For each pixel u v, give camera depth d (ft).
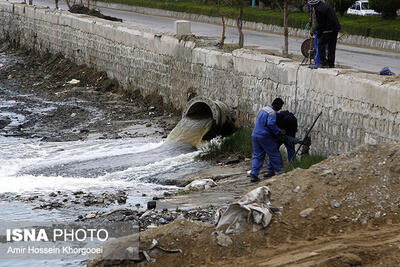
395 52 119.14
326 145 56.08
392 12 148.56
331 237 32.63
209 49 81.41
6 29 162.30
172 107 90.22
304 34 147.33
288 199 35.58
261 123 53.72
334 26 58.39
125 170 63.21
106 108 97.19
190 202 47.32
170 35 91.04
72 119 92.32
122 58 105.19
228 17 180.65
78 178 61.00
